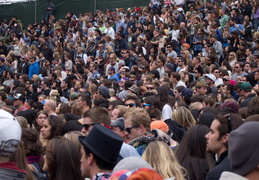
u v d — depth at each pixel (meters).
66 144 9.43
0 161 7.02
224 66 30.20
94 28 49.19
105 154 7.41
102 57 36.41
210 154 10.05
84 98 17.94
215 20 39.66
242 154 6.12
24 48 47.97
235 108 14.03
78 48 41.88
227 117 9.07
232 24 37.81
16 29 57.81
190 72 29.78
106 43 40.53
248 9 42.88
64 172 9.26
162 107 17.98
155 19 46.53
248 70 27.23
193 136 10.19
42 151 10.77
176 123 13.84
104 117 11.65
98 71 36.28
